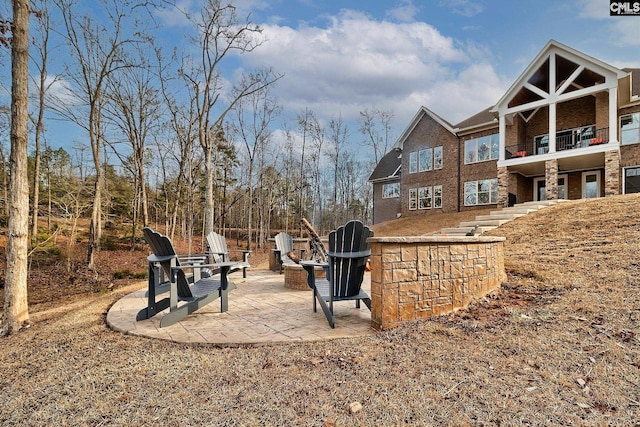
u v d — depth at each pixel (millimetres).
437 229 15195
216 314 4152
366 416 1922
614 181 11562
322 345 3002
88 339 3432
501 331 3031
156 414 2002
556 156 12820
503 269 4707
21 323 4410
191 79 13070
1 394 2355
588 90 12188
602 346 2623
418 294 3488
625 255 4770
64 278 10523
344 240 3750
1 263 11164
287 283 6039
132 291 6566
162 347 3062
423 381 2281
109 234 17484
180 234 23109
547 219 8711
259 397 2146
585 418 1837
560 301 3646
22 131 4570
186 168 18203
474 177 17516
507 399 2035
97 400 2189
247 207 26984
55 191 13812
